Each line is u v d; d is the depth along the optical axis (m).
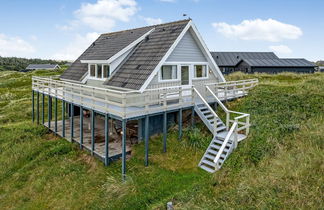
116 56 12.87
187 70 13.80
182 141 11.49
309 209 6.94
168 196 8.41
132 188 8.74
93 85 14.79
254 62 39.19
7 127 16.62
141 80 10.85
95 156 11.19
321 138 9.70
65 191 9.33
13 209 8.90
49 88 15.12
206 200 8.09
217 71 15.28
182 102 11.78
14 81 41.25
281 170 8.51
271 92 15.59
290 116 12.27
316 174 8.01
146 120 10.16
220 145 10.83
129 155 11.07
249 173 8.92
